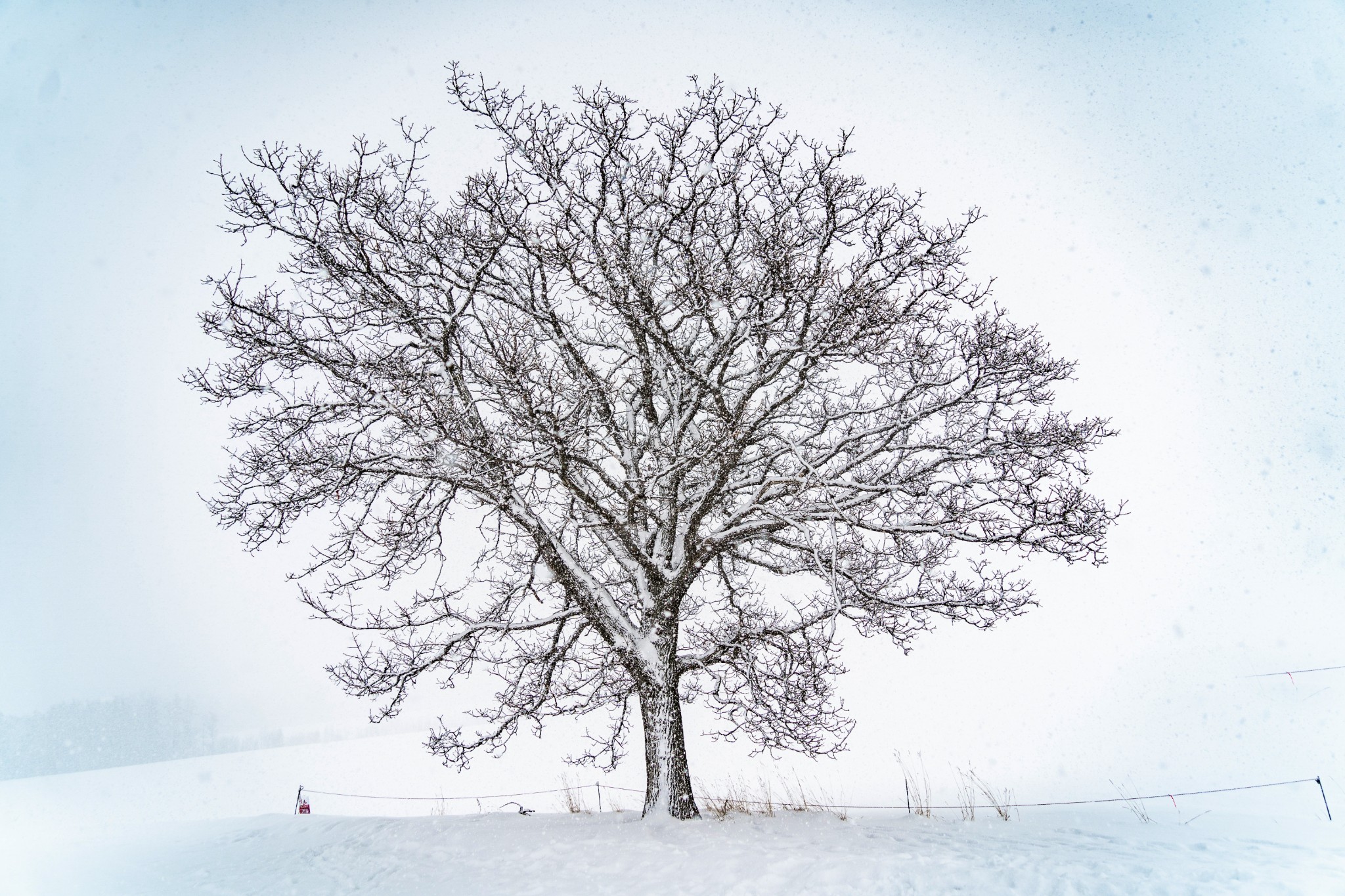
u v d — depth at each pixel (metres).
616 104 11.26
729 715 10.90
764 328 10.33
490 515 10.43
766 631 10.85
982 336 9.29
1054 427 9.68
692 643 12.32
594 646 11.79
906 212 9.61
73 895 8.57
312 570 9.99
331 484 9.91
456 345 11.12
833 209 9.78
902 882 6.64
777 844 8.30
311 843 10.87
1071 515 9.59
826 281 9.83
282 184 10.55
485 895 7.43
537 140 11.30
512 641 10.85
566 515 11.86
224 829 13.18
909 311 9.70
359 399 10.16
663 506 11.66
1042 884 6.38
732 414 10.45
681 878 7.35
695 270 10.08
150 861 10.30
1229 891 5.98
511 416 9.94
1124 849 7.55
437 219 10.98
